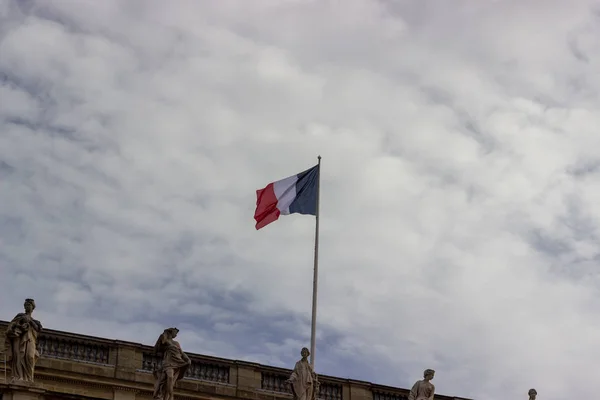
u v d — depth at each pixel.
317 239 68.62
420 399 65.94
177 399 66.31
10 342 60.00
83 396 61.06
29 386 58.88
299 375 63.75
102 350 65.88
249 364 68.31
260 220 69.88
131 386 65.38
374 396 70.56
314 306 66.38
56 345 65.25
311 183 70.50
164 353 62.28
